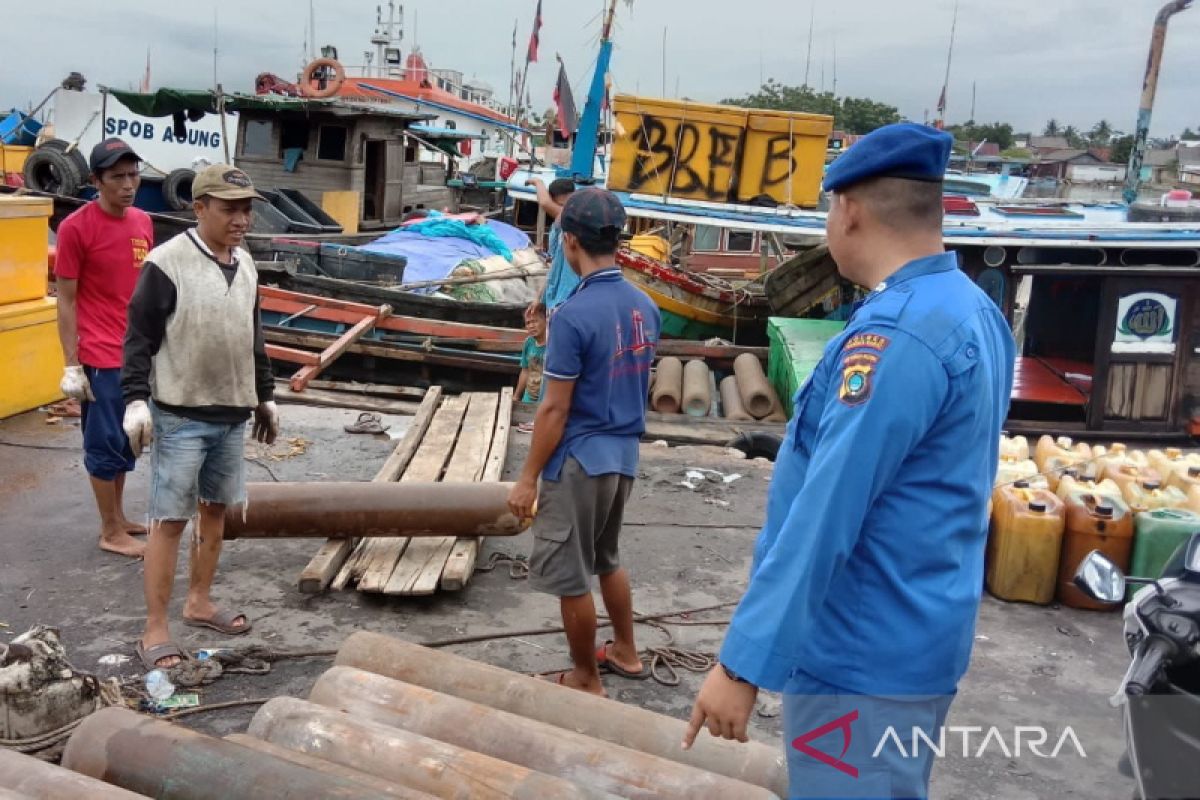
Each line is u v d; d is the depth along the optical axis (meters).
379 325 11.17
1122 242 10.11
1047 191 21.83
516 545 6.06
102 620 4.83
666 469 7.93
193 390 4.29
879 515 2.04
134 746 3.05
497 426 8.17
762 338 14.69
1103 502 5.54
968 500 2.06
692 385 10.62
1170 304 9.61
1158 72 13.02
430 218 15.17
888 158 2.08
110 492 5.55
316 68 16.50
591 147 12.17
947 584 2.07
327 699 3.57
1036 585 5.56
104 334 5.35
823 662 2.10
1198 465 6.22
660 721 3.50
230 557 5.65
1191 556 2.90
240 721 4.04
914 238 2.11
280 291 11.19
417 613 5.11
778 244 16.91
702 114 12.00
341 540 5.45
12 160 19.42
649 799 3.07
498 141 32.91
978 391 2.02
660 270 13.78
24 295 8.27
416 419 8.16
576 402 4.00
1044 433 9.93
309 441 8.12
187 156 17.19
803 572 1.96
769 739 4.06
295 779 2.85
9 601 4.99
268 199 14.89
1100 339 9.68
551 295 8.66
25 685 3.54
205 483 4.61
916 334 1.97
